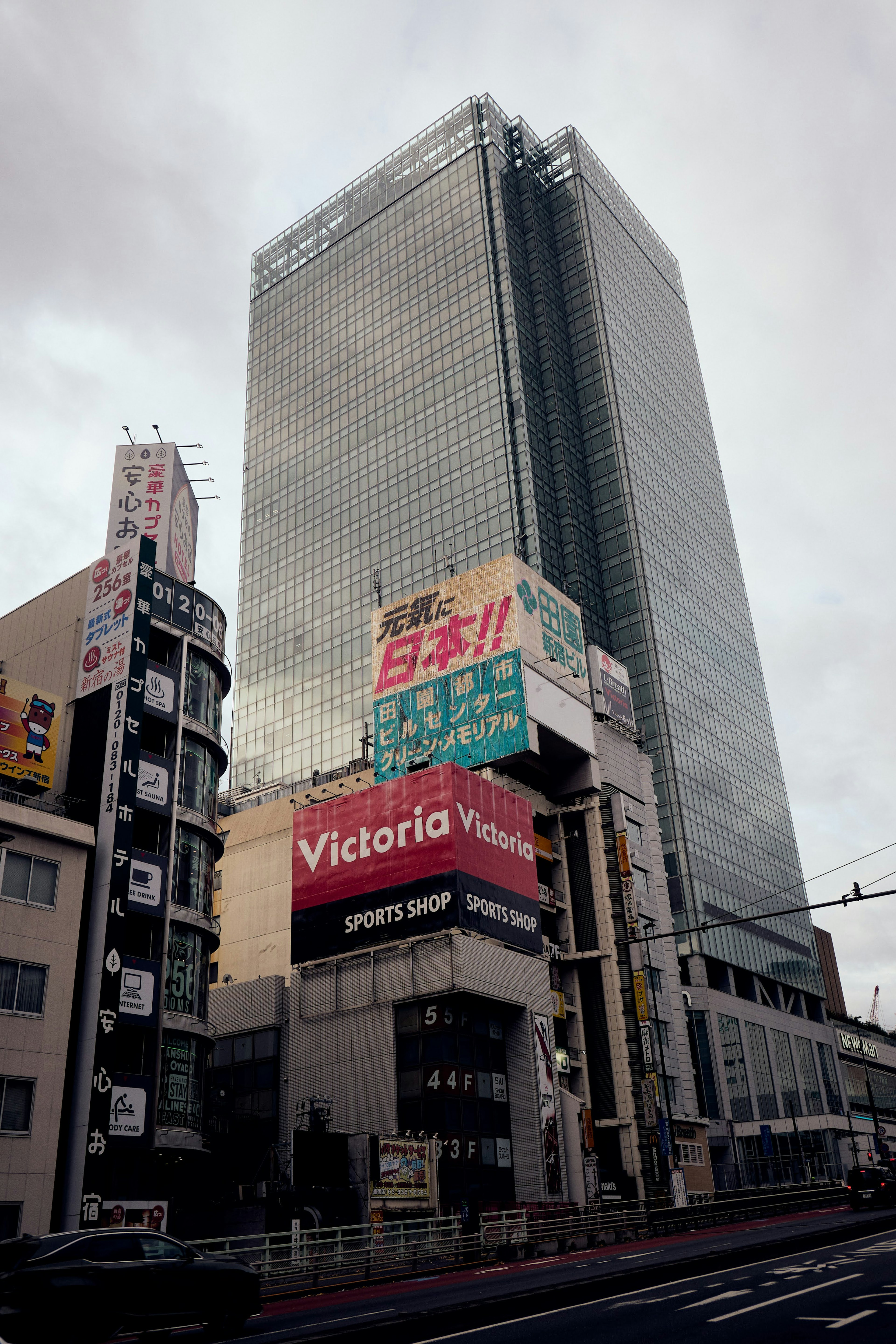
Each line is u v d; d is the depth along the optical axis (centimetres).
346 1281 3272
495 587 8275
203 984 4588
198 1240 2955
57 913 3850
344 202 19362
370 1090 5734
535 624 8256
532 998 6241
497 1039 6056
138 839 4578
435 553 15100
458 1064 5688
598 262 17262
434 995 5759
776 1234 3775
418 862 6162
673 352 19038
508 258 16350
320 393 18112
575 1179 5941
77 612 5003
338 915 6334
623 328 17275
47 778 4200
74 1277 1745
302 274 19538
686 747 14012
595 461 15812
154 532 5200
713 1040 11438
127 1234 1877
